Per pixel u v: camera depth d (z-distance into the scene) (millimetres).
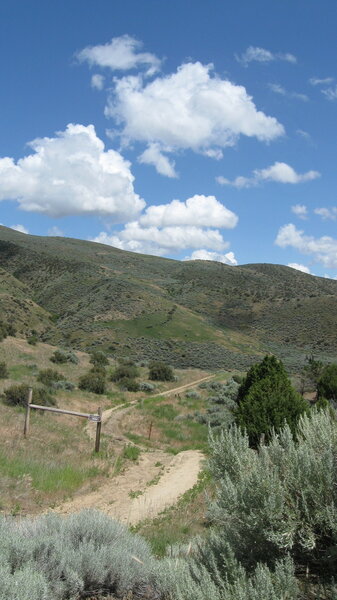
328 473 3604
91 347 70562
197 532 8000
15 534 5086
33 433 16984
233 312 108125
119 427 23219
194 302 112375
